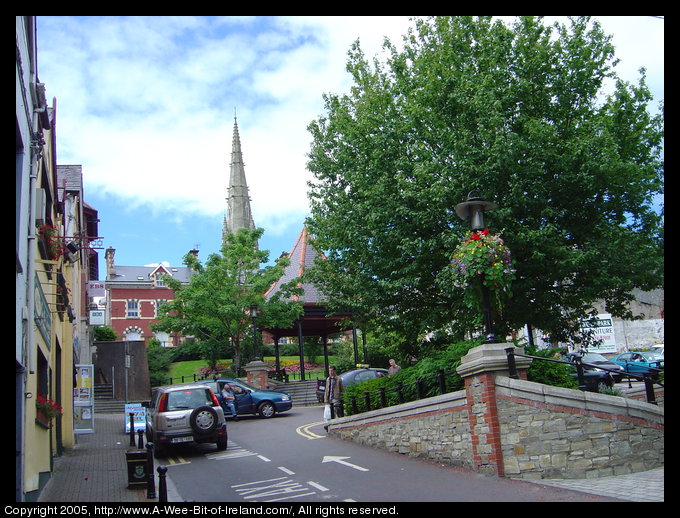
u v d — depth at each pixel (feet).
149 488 33.04
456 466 34.68
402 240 50.03
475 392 32.83
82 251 102.94
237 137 363.76
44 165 38.11
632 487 25.93
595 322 54.60
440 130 50.06
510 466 30.63
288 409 75.51
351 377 71.56
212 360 131.75
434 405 37.22
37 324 33.73
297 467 39.24
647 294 124.98
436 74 53.72
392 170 53.78
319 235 75.97
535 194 46.16
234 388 75.00
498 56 48.67
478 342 41.14
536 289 49.34
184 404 49.65
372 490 30.45
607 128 47.52
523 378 32.99
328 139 74.59
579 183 45.80
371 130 60.23
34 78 31.89
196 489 34.86
